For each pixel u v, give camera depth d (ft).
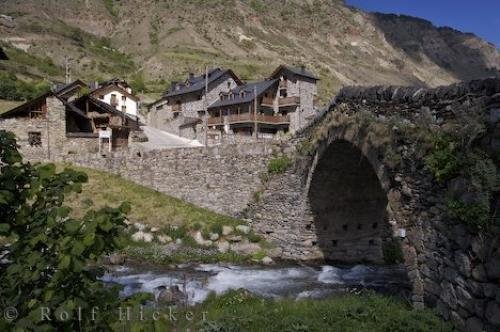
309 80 164.04
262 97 155.84
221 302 38.17
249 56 452.35
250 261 59.67
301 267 57.67
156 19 536.42
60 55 339.16
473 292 22.38
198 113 174.29
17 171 10.68
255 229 66.49
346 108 41.32
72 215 66.90
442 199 25.66
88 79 277.44
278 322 30.91
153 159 82.02
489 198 21.12
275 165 64.34
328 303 35.50
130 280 49.24
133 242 61.87
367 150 35.37
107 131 101.81
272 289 47.85
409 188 29.63
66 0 558.15
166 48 444.14
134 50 456.86
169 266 55.98
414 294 29.43
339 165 52.21
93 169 87.97
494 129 21.20
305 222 59.47
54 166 11.08
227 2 606.96
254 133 140.05
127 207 10.49
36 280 9.78
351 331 28.30
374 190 59.11
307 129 57.26
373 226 64.49
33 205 10.49
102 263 54.70
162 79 295.28
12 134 11.39
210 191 73.67
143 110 201.05
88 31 524.11
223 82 177.37
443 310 25.75
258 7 652.48
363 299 36.06
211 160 73.92
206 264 57.72
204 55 385.50
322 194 57.77
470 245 22.66
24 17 456.86
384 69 628.69
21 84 159.12
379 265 61.67
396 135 30.99
